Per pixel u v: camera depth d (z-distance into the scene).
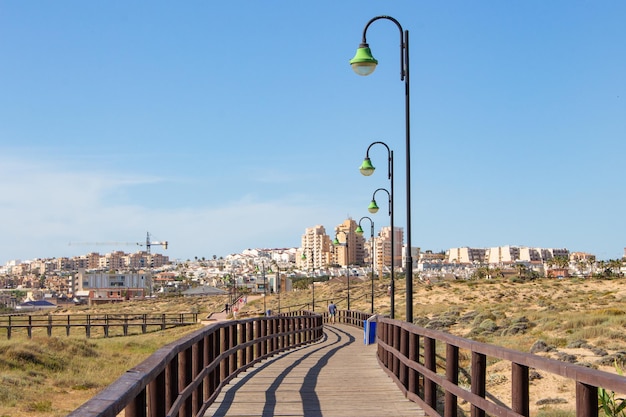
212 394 11.90
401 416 10.77
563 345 29.11
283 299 132.50
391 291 28.27
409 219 17.59
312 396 12.90
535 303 63.88
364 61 16.69
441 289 91.00
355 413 11.06
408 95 17.84
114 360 35.94
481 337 36.66
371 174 26.06
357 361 20.48
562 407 17.48
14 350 31.44
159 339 54.28
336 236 56.38
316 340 32.53
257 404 11.96
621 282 83.00
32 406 22.09
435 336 9.86
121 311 136.88
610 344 27.47
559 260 195.75
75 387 26.94
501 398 18.77
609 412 8.60
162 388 6.02
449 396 8.94
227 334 14.75
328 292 123.06
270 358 21.55
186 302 164.88
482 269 187.75
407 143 17.83
